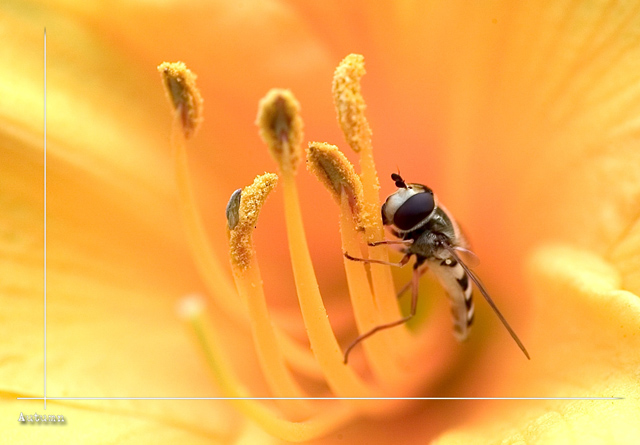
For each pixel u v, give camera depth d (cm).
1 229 12
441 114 13
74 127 12
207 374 12
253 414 11
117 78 13
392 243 12
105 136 12
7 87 12
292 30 13
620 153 12
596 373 11
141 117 13
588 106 12
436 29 12
